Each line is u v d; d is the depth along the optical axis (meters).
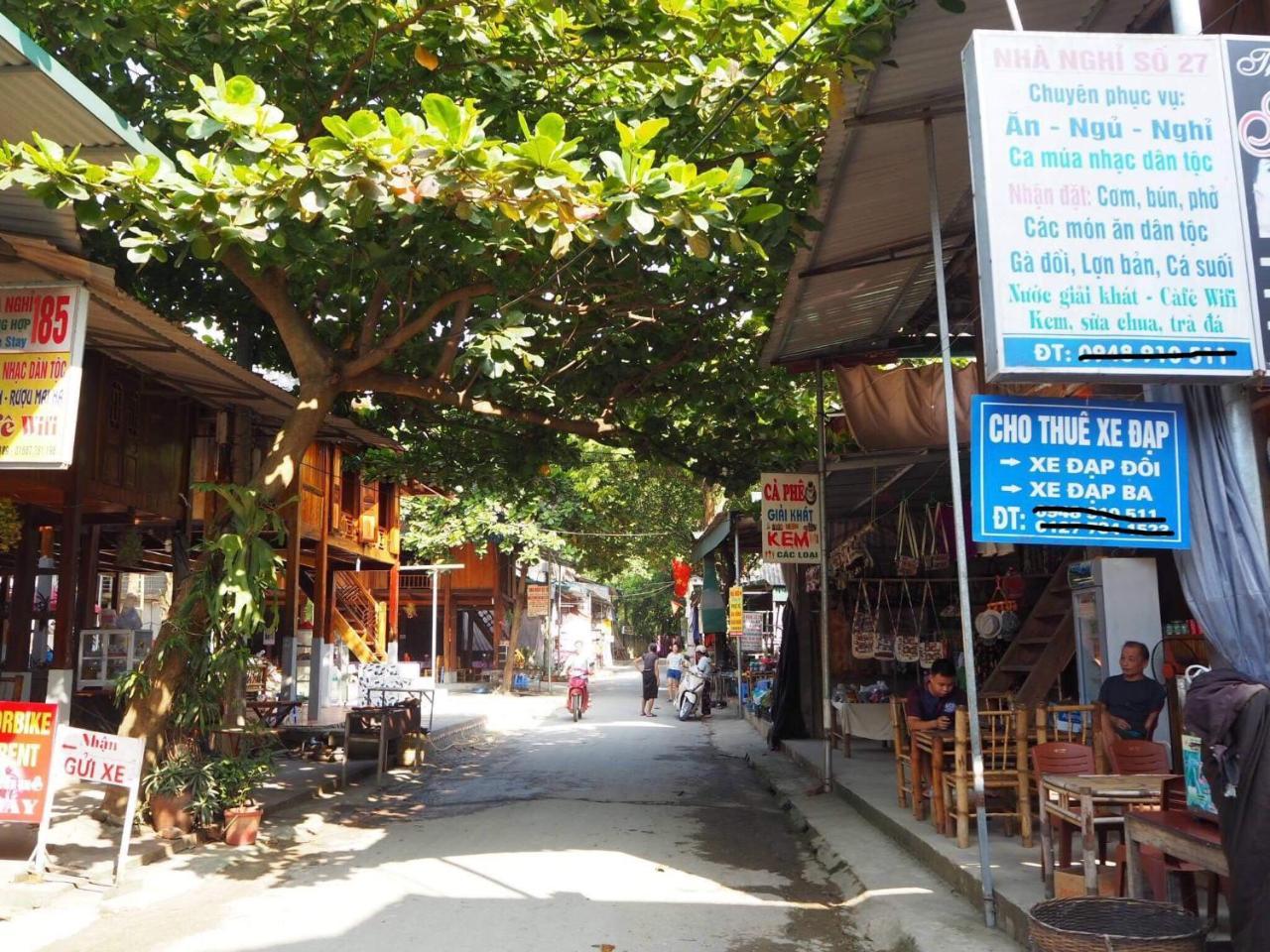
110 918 6.35
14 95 6.22
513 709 25.48
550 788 12.11
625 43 8.05
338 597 24.11
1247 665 4.62
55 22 8.22
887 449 11.23
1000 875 6.38
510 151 6.46
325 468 16.88
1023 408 5.10
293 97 8.99
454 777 13.16
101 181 6.43
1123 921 4.03
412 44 8.50
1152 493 5.00
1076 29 6.27
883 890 6.79
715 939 6.00
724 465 13.57
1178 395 5.06
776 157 8.03
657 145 8.19
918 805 8.51
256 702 13.27
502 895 6.93
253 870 7.70
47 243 6.95
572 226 6.59
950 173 7.51
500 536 29.36
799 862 8.29
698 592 34.16
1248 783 3.88
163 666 8.66
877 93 6.43
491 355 8.12
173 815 8.37
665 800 11.34
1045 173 4.75
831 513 15.67
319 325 11.47
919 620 14.62
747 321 12.06
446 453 15.13
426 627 37.91
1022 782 7.38
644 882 7.39
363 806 10.78
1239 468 4.81
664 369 11.78
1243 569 4.73
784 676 16.20
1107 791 5.20
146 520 13.04
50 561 15.30
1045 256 4.70
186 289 11.45
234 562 8.50
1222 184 4.79
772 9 7.55
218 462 12.78
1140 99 4.83
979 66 4.81
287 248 8.08
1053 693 10.65
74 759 7.24
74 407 7.18
